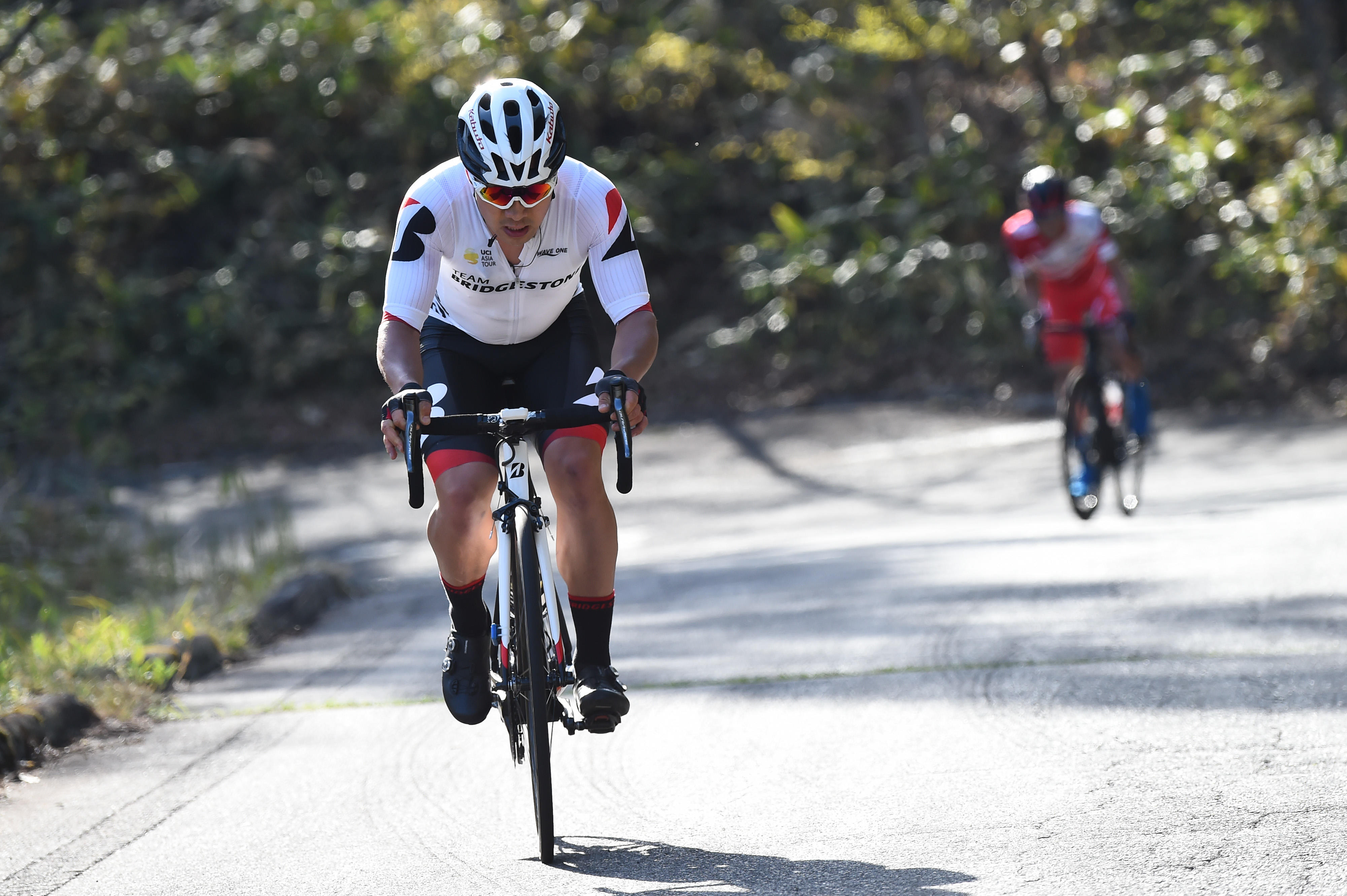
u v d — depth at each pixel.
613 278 12.27
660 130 62.25
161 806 13.39
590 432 12.01
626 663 18.17
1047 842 10.46
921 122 59.84
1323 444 39.00
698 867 10.59
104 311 52.81
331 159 59.34
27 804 13.81
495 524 12.06
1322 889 9.21
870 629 18.69
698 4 63.12
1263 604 17.80
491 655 12.59
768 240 57.19
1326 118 53.75
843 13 62.88
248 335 53.22
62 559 30.23
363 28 59.78
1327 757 11.86
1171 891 9.36
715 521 35.91
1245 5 59.19
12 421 47.03
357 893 10.61
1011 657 16.34
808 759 13.20
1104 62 59.00
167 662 19.62
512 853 11.29
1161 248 53.12
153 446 49.78
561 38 60.19
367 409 52.50
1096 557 22.67
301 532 36.78
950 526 30.58
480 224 11.96
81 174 55.28
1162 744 12.62
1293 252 47.88
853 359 53.47
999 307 52.09
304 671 19.88
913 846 10.66
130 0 62.75
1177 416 45.56
